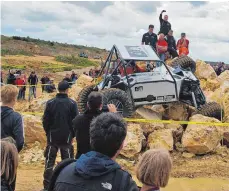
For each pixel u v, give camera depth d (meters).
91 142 2.80
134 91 10.84
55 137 6.47
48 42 86.19
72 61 63.12
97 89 11.12
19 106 13.41
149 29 15.66
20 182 7.83
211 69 15.17
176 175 8.80
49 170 6.52
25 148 9.98
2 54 61.06
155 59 11.04
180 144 10.46
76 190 2.64
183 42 16.28
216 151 10.26
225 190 7.94
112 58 12.23
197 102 11.68
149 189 2.82
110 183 2.63
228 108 11.95
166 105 12.06
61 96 6.51
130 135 9.80
